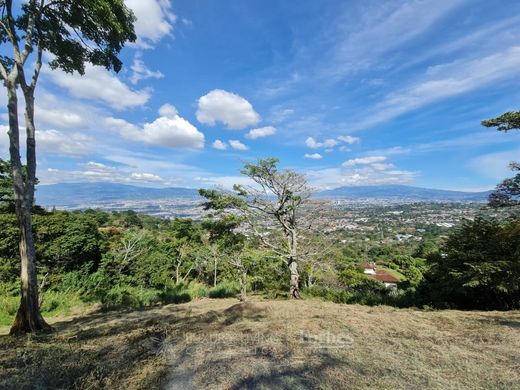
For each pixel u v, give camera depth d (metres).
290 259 15.35
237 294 17.84
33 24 7.47
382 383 3.06
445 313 7.44
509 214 11.00
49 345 4.84
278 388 2.96
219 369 3.43
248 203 14.70
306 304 9.66
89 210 63.09
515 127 9.89
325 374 3.28
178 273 32.09
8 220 21.62
